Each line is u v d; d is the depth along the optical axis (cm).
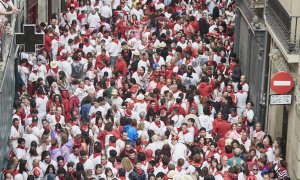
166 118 6106
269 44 6544
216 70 7062
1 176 5406
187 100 6359
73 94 6612
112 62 7475
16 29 6844
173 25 8162
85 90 6538
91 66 7000
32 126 5866
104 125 5869
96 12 8175
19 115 6066
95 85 6788
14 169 5419
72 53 7356
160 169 5431
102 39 7456
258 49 6712
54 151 5641
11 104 6344
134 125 5947
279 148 5819
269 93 6344
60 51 7444
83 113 6309
